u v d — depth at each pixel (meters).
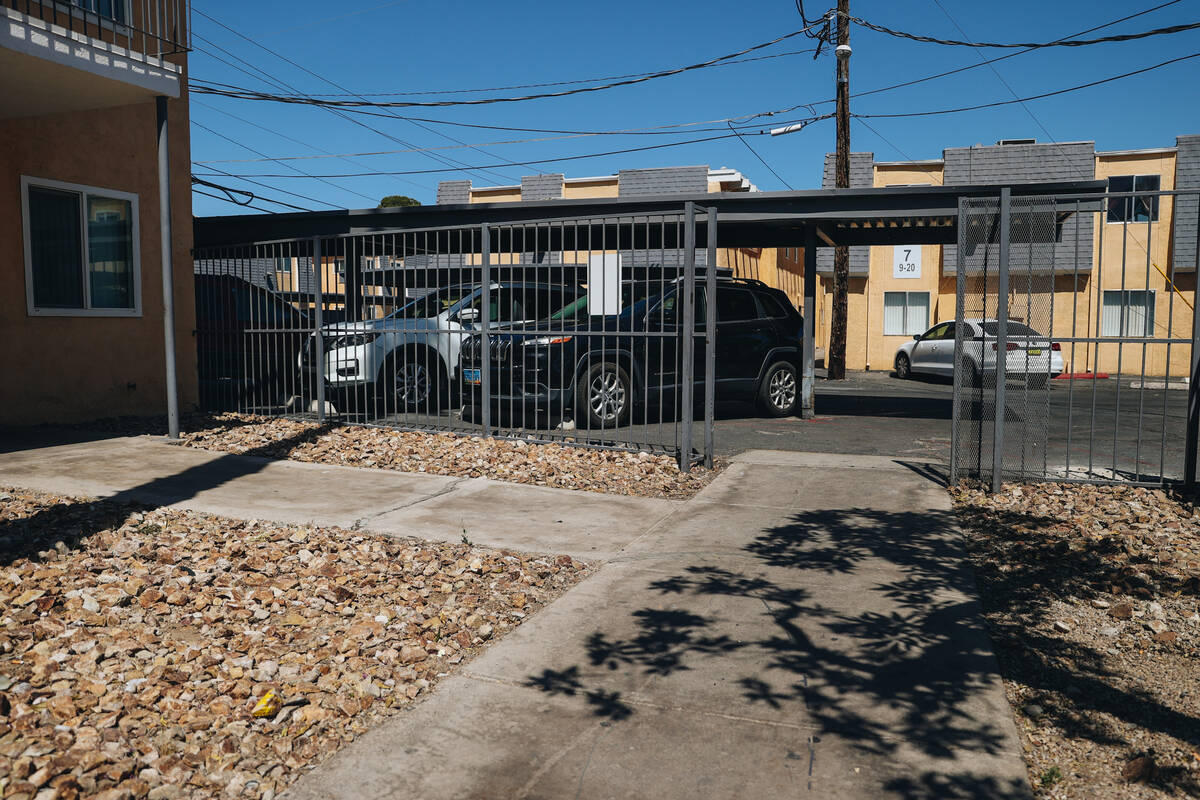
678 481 7.36
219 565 4.79
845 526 5.94
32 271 9.62
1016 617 4.31
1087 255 23.05
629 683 3.48
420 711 3.22
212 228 14.80
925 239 15.46
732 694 3.38
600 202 12.60
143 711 3.10
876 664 3.67
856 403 15.20
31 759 2.72
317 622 4.06
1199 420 6.77
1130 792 2.74
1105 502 6.54
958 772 2.82
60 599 4.15
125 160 10.64
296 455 8.32
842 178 20.36
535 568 4.94
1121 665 3.75
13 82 8.12
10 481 6.80
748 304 11.81
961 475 7.36
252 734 3.00
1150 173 24.36
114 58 8.12
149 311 11.01
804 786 2.73
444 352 11.09
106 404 10.47
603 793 2.69
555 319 9.80
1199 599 4.56
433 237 13.95
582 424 10.09
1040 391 7.07
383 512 6.12
